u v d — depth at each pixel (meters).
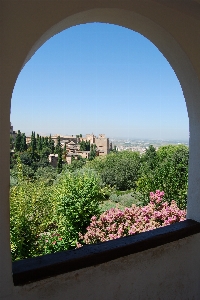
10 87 1.30
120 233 3.65
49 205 4.91
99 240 3.89
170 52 1.95
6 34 1.29
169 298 1.92
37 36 1.36
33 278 1.44
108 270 1.66
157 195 4.08
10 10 1.29
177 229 1.95
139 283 1.78
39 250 4.60
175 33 1.75
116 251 1.68
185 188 5.10
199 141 2.06
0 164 1.29
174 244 1.91
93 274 1.61
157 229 1.95
